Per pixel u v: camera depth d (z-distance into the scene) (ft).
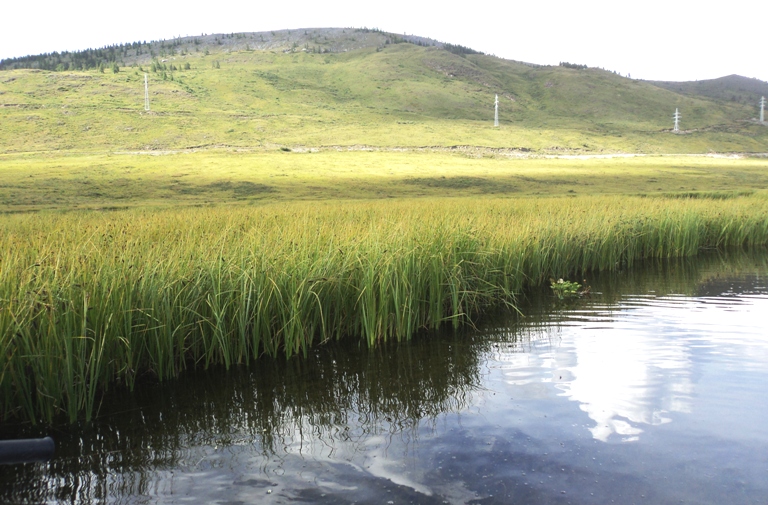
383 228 38.50
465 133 384.27
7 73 473.26
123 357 23.00
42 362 20.11
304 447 18.07
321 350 28.25
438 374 24.63
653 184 186.29
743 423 19.08
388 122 416.05
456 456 17.15
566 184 186.50
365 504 14.65
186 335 25.63
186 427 19.81
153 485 15.92
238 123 380.17
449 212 59.62
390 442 18.24
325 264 30.22
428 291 33.30
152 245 31.76
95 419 20.54
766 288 43.16
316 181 183.01
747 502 14.47
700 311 35.60
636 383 23.03
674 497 14.73
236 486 15.72
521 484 15.46
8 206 122.72
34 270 23.24
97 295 22.43
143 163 223.92
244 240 32.17
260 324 27.43
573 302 38.81
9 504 14.93
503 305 37.88
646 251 59.88
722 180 200.54
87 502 15.05
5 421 20.29
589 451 17.30
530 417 19.89
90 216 71.51
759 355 26.45
